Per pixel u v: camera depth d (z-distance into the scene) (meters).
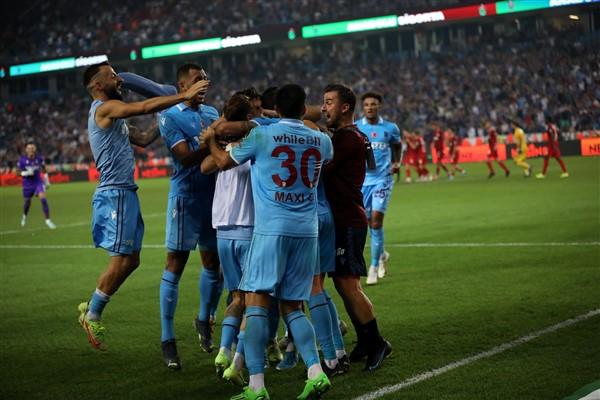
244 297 5.62
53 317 7.91
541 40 43.88
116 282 6.15
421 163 27.33
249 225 5.66
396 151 9.37
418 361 5.63
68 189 34.91
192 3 54.50
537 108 39.69
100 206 6.18
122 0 57.47
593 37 42.62
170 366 5.84
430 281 8.78
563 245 10.71
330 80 47.94
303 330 4.88
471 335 6.27
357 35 49.09
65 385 5.51
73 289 9.52
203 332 6.33
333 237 5.71
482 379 5.07
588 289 7.80
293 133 5.01
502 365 5.37
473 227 13.30
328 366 5.45
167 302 6.06
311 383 4.71
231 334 5.43
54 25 58.50
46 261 12.11
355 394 4.98
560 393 4.71
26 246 14.22
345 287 5.71
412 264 10.02
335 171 5.72
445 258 10.33
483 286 8.28
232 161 4.98
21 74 55.34
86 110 53.50
